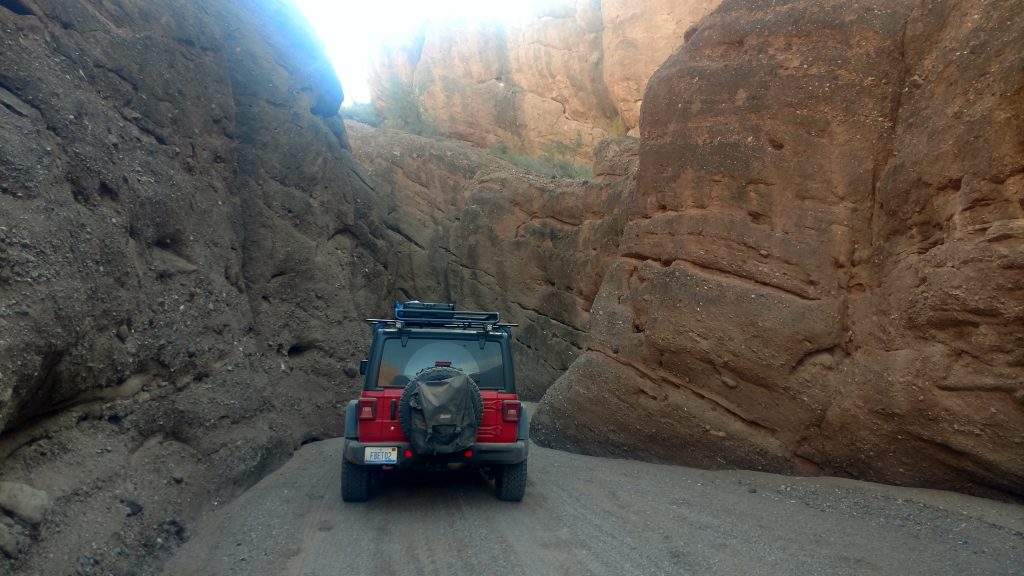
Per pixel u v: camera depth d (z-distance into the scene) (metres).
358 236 15.06
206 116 10.03
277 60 13.72
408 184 24.64
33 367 4.48
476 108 32.78
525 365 20.03
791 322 8.25
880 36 8.13
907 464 7.15
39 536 4.36
